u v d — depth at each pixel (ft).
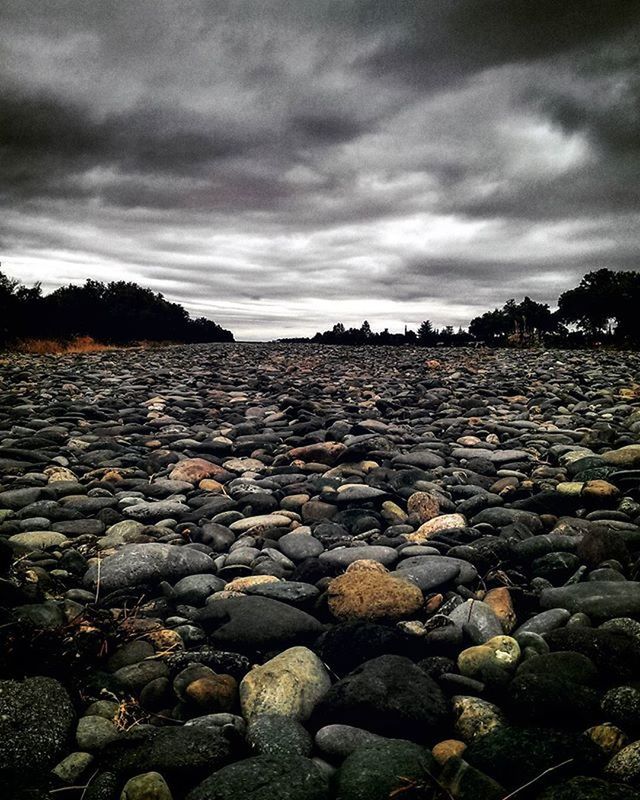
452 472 18.13
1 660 7.34
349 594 9.71
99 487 17.12
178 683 7.62
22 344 76.28
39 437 23.24
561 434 23.09
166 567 11.07
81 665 7.97
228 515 14.56
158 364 61.05
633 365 52.54
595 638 7.86
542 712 6.64
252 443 22.61
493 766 5.84
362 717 7.00
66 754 6.36
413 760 5.95
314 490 16.93
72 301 103.40
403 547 12.28
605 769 5.66
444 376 48.19
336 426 24.52
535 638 8.26
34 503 14.73
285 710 7.08
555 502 14.61
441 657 8.18
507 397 35.22
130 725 7.00
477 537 12.69
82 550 12.45
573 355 67.97
